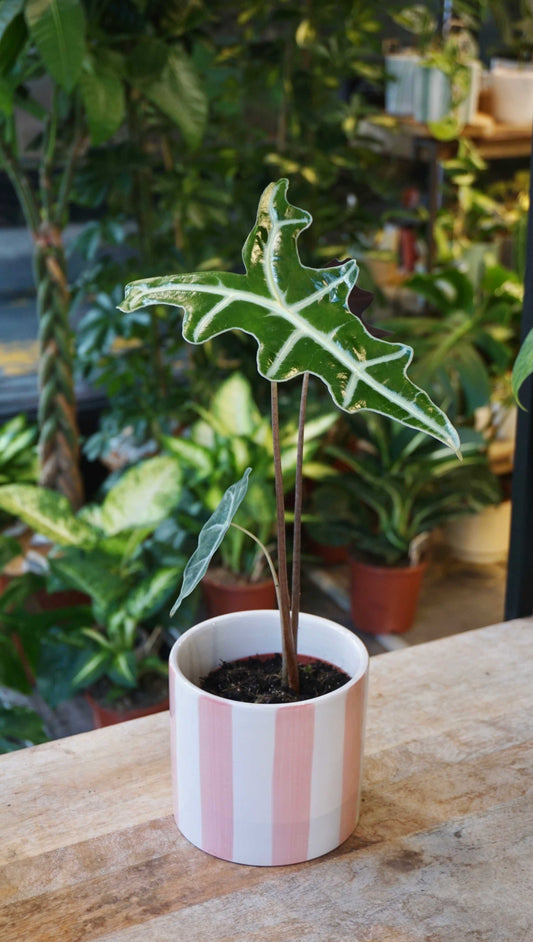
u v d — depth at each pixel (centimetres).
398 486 231
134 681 200
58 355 241
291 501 266
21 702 242
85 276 275
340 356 85
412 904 95
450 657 123
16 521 274
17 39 180
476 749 110
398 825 102
